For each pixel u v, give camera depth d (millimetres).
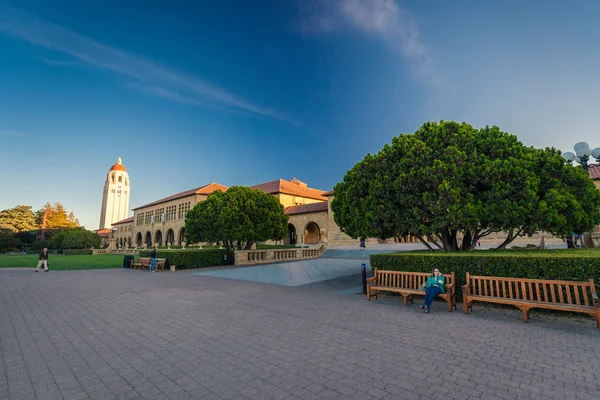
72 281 13883
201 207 23359
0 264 25906
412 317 6758
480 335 5379
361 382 3641
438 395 3305
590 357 4273
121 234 85750
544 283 6293
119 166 113688
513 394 3307
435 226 9734
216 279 14273
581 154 12977
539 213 9141
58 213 89000
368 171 11734
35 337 5566
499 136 10930
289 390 3467
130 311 7656
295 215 46688
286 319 6730
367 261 22188
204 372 3996
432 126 11398
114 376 3891
